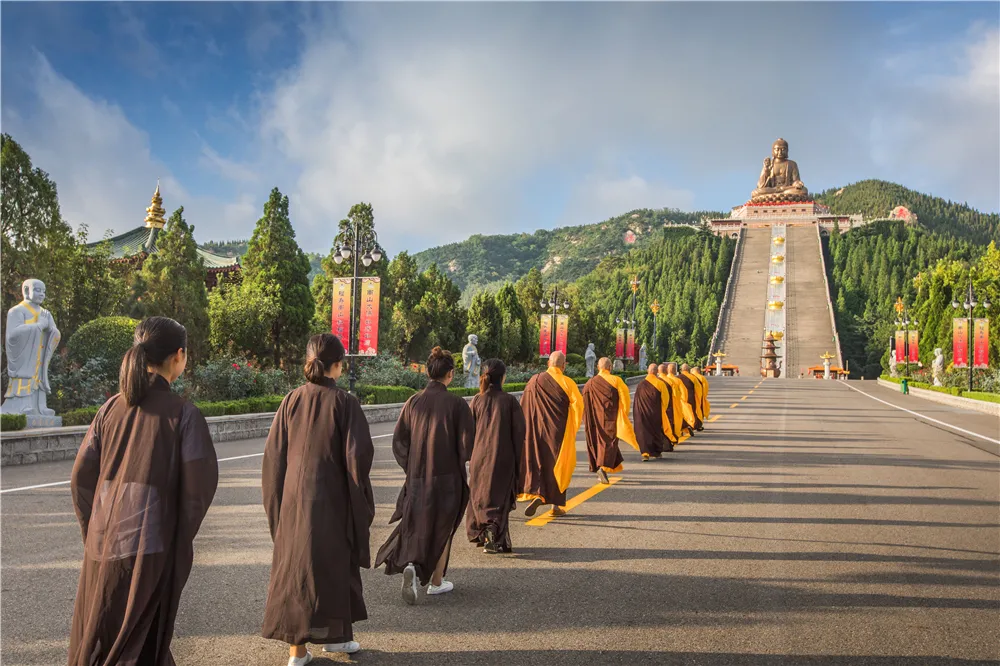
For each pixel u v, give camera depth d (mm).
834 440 19266
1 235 17000
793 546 7816
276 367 29172
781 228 182625
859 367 120312
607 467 11891
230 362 23469
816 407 34250
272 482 4660
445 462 6129
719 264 161000
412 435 6199
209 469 3555
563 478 9109
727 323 128375
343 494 4625
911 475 13141
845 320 133375
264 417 19219
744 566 7020
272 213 29531
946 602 6023
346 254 22797
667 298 152750
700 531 8492
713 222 193125
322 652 4828
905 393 51094
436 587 6117
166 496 3473
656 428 15117
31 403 14625
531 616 5566
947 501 10578
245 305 28062
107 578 3365
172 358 3705
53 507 9219
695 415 20094
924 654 4941
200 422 3598
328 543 4500
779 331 111500
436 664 4660
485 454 7445
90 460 3535
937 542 8055
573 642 5055
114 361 18219
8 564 6668
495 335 47344
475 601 5914
